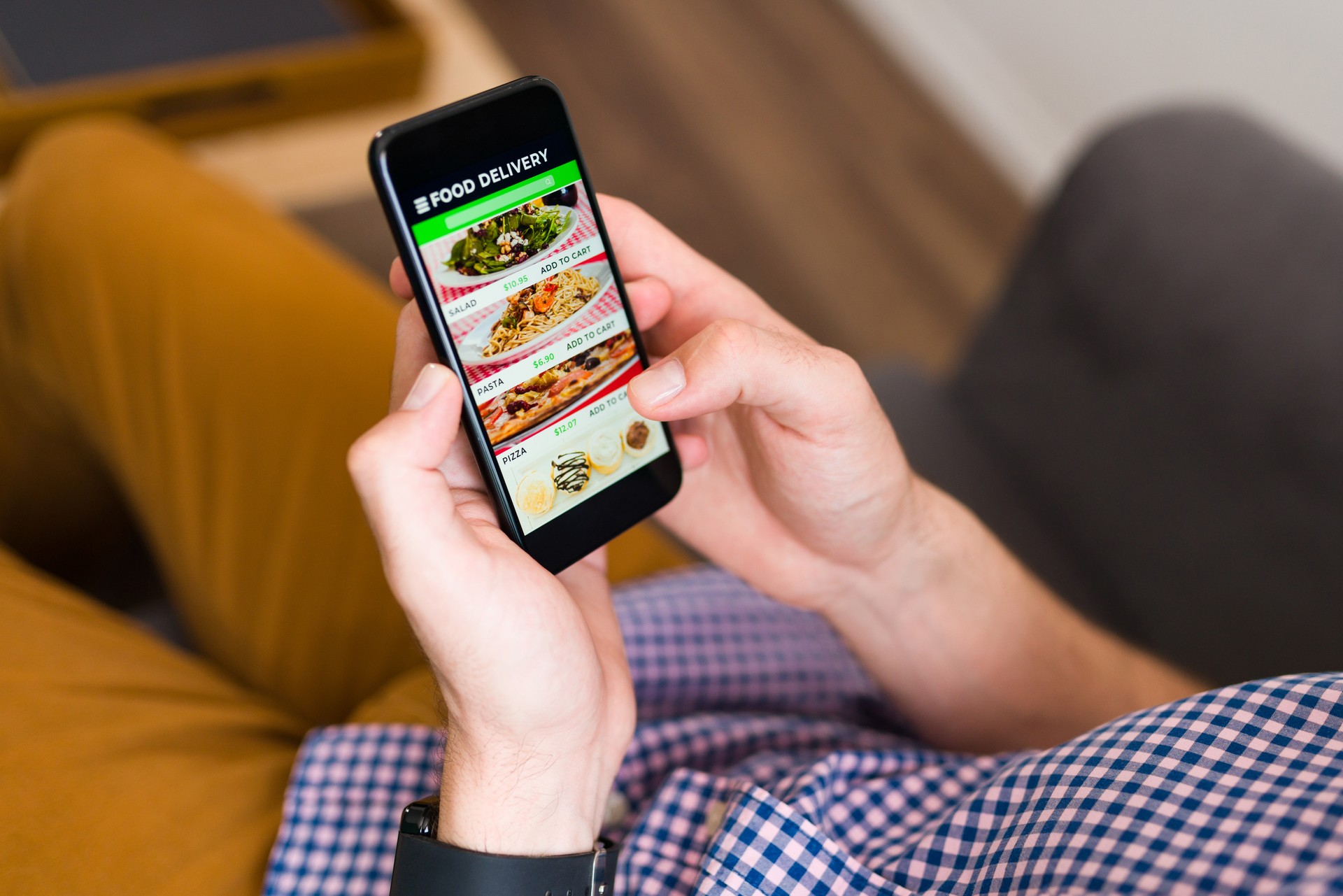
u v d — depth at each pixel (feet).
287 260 3.27
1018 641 2.42
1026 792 1.74
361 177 4.47
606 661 1.90
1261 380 3.27
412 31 4.36
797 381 1.73
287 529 2.89
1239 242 3.43
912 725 2.56
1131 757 1.65
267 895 2.02
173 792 2.07
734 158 7.48
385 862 2.06
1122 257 3.68
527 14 8.05
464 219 1.68
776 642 2.69
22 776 1.97
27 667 2.19
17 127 3.81
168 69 4.10
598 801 1.82
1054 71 7.73
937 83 8.54
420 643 1.58
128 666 2.36
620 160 7.24
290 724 2.55
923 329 6.73
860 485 1.99
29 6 4.16
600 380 1.90
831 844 1.76
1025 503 3.97
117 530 3.68
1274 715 1.60
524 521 1.84
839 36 8.73
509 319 1.76
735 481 2.19
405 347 1.82
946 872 1.76
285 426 2.97
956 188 7.79
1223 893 1.41
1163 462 3.51
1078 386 3.81
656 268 2.14
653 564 3.07
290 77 4.18
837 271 6.95
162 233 3.17
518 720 1.63
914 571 2.25
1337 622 3.01
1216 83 6.66
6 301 3.29
